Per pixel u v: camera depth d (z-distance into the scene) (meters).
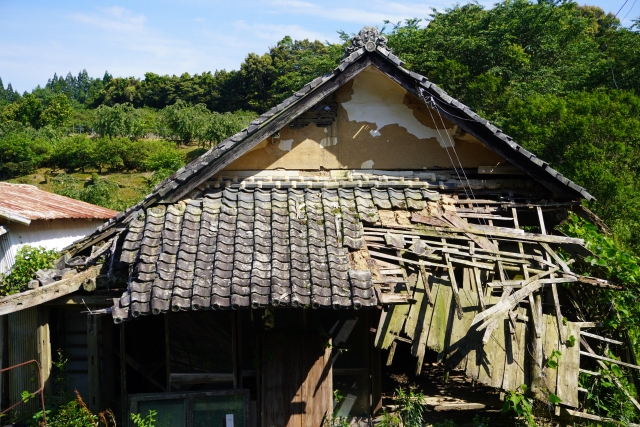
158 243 7.09
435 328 6.80
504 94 25.38
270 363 7.27
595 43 32.25
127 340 7.91
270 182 8.08
